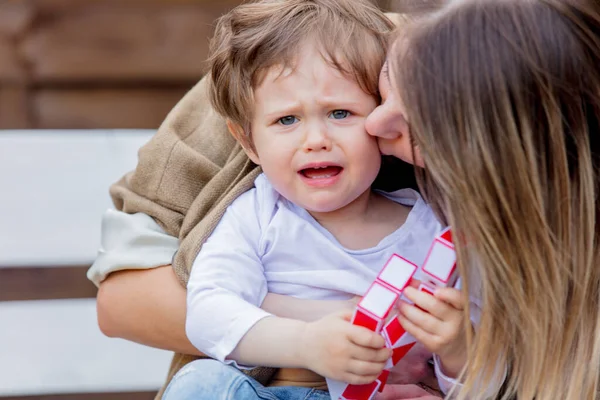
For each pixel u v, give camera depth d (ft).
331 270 5.53
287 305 5.45
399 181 6.06
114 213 6.20
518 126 4.59
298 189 5.37
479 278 5.00
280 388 5.41
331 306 5.41
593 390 4.97
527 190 4.63
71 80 11.76
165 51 11.87
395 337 5.03
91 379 11.60
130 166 13.08
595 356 4.94
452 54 4.67
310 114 5.26
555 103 4.58
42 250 11.94
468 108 4.62
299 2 5.67
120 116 11.94
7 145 13.14
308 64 5.27
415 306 4.92
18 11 11.58
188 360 6.03
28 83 11.69
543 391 4.91
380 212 5.82
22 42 11.61
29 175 12.95
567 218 4.71
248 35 5.49
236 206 5.68
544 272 4.72
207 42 11.93
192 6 11.85
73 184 12.89
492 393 5.11
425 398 5.20
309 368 4.96
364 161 5.30
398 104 4.95
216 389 5.05
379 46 5.41
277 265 5.59
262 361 5.07
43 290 11.88
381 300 4.80
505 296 4.77
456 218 4.76
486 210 4.66
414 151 5.03
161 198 6.03
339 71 5.26
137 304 5.80
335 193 5.32
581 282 4.81
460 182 4.66
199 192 6.05
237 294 5.33
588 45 4.64
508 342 4.91
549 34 4.61
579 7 4.67
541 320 4.77
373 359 4.79
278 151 5.32
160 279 5.82
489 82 4.59
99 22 11.71
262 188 5.73
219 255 5.42
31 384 11.42
